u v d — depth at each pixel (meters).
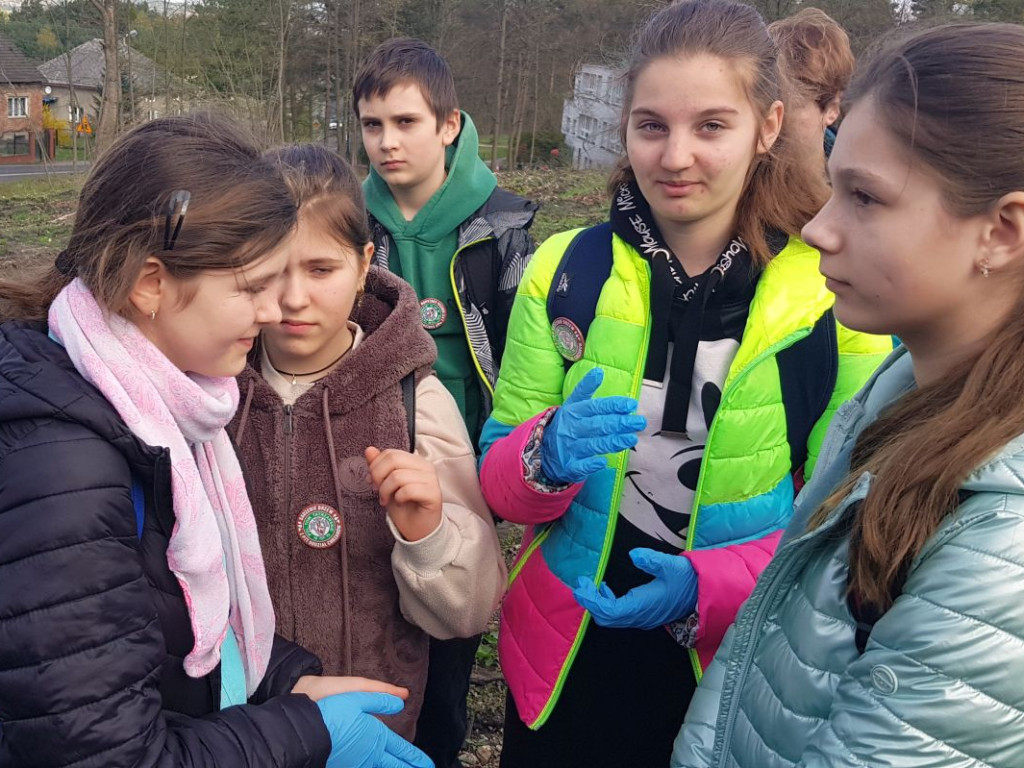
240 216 1.18
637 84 1.72
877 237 1.04
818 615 1.15
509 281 2.93
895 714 0.96
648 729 1.95
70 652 1.06
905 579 1.03
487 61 28.39
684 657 1.89
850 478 1.17
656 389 1.83
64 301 1.22
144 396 1.20
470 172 2.97
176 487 1.20
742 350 1.75
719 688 1.39
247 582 1.49
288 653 1.59
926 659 0.94
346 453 1.77
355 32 26.27
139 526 1.21
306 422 1.76
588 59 23.69
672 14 1.74
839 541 1.17
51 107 48.78
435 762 2.46
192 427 1.28
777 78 1.71
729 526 1.80
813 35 2.51
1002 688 0.91
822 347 1.78
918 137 0.99
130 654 1.10
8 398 1.11
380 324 1.90
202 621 1.28
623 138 1.86
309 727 1.30
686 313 1.80
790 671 1.17
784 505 1.83
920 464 1.00
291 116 29.06
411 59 2.93
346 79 27.08
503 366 2.04
